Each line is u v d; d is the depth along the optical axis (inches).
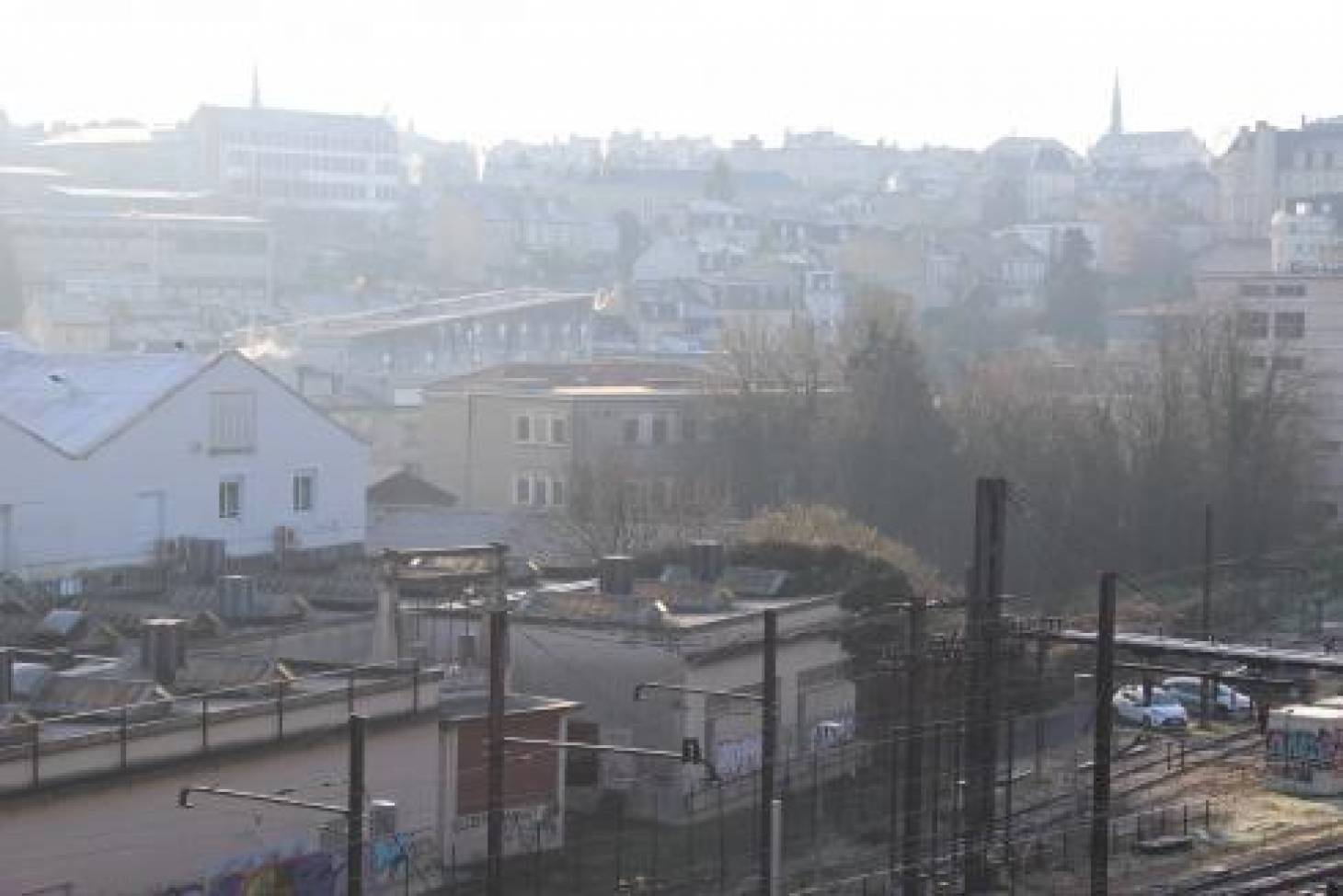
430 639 3149.6
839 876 2721.5
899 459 5595.5
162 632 2630.4
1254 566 5610.2
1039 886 2741.1
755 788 3179.1
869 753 3336.6
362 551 4298.7
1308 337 7347.4
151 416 3814.0
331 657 3070.9
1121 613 4697.3
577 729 3117.6
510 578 3595.0
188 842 2349.9
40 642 2896.2
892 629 3469.5
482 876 2677.2
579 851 2839.6
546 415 6097.4
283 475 4104.3
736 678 3176.7
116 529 3747.5
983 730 2554.1
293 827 2463.1
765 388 6087.6
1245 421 5944.9
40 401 3870.6
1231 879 2787.9
